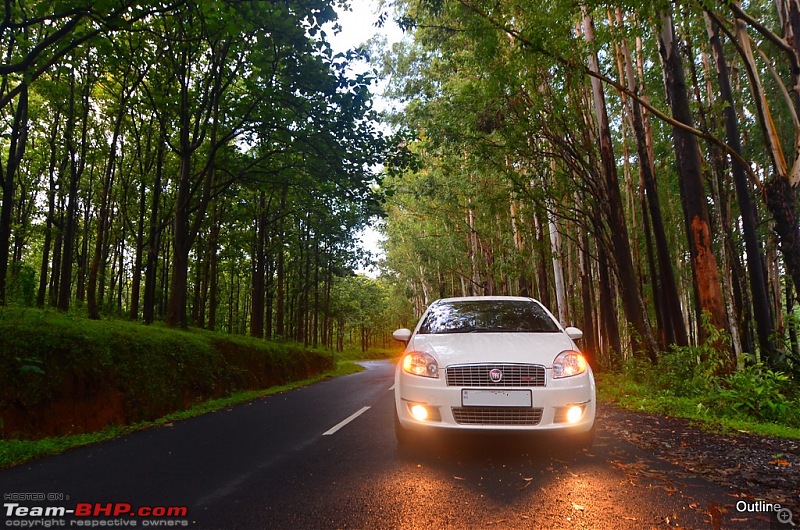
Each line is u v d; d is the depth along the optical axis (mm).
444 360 4285
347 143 13188
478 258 27688
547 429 4000
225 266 26875
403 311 63656
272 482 3689
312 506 3145
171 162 19078
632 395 8688
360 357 59938
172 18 11211
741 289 13688
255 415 7668
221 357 11367
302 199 18391
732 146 11047
